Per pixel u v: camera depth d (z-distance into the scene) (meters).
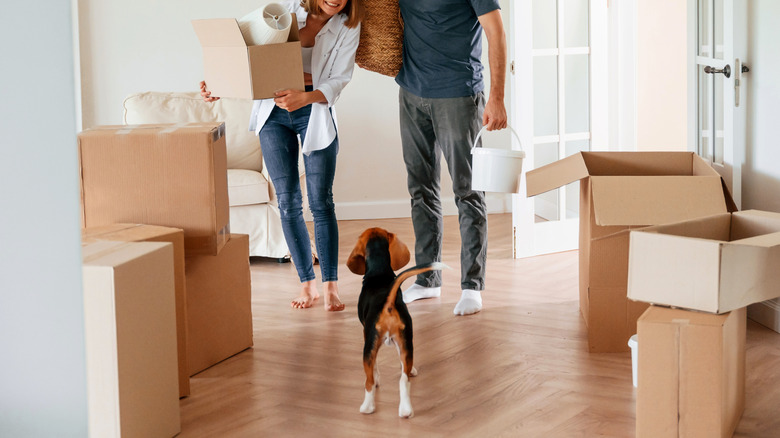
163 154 2.68
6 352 1.71
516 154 3.13
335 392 2.67
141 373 2.22
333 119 3.46
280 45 3.15
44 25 1.63
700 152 3.91
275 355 3.03
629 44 5.12
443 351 3.03
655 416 2.08
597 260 2.95
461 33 3.33
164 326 2.32
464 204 3.49
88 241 2.39
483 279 3.56
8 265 1.68
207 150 2.67
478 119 3.43
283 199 3.55
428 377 2.78
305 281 3.66
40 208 1.68
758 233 2.46
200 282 2.84
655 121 5.53
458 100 3.37
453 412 2.49
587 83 4.68
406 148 3.58
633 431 2.32
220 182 2.79
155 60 5.34
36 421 1.74
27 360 1.72
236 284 3.03
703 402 2.04
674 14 5.43
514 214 4.50
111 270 2.08
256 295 3.87
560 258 4.51
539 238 4.57
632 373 2.74
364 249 2.69
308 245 3.66
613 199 2.85
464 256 3.53
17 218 1.68
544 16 4.48
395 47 3.48
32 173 1.67
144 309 2.22
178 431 2.39
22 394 1.73
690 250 2.10
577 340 3.13
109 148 2.69
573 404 2.52
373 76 5.56
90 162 2.70
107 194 2.71
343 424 2.42
